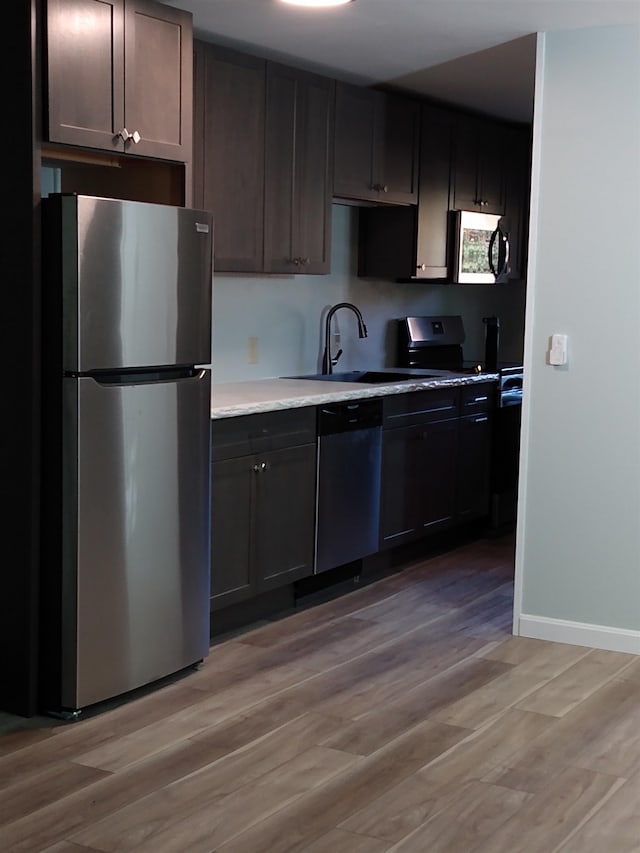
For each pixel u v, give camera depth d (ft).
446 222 18.39
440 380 17.04
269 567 13.55
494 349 19.65
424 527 16.97
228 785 9.06
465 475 18.04
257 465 13.14
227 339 15.71
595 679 11.86
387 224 17.97
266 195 14.40
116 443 10.48
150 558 11.01
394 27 12.71
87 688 10.50
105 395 10.32
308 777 9.24
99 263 10.11
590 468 12.90
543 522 13.20
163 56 11.25
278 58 14.46
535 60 14.15
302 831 8.29
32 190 9.92
